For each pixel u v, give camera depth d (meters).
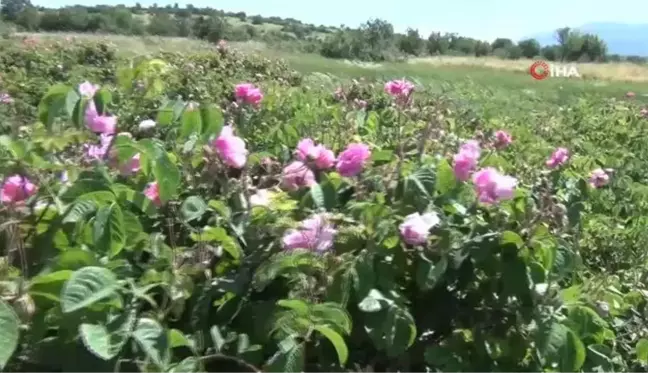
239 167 2.66
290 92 5.46
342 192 2.64
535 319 2.26
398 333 2.09
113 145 2.42
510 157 4.95
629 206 4.70
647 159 6.43
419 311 2.36
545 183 3.67
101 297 1.75
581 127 7.43
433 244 2.27
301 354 1.90
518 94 13.70
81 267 1.91
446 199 2.47
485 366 2.27
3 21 31.19
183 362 1.86
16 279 1.83
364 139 3.90
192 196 2.49
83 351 1.84
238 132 3.96
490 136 4.98
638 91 20.48
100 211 1.99
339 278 2.11
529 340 2.28
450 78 16.62
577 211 3.63
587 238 3.94
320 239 2.13
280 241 2.25
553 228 2.85
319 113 4.41
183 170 2.64
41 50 9.59
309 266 2.12
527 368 2.33
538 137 6.34
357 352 2.26
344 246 2.24
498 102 10.34
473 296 2.34
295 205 2.49
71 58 9.37
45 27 31.86
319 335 2.17
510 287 2.27
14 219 2.02
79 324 1.79
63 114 2.53
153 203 2.35
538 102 12.12
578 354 2.22
